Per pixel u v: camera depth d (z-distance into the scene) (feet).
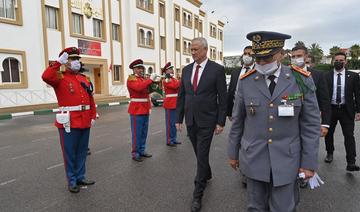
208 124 12.41
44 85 54.13
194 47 12.43
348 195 13.11
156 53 85.56
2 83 47.70
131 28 75.00
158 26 86.28
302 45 13.64
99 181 15.16
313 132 7.69
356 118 16.57
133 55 76.13
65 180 15.44
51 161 19.08
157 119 38.32
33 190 14.10
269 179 7.85
